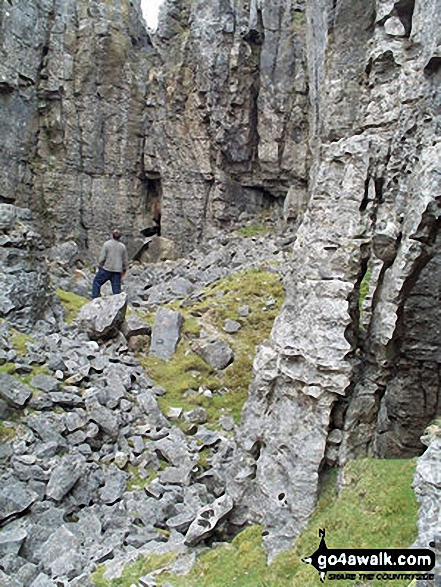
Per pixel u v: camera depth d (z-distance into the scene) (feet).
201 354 39.19
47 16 67.77
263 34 69.31
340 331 19.12
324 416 18.99
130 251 70.90
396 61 27.22
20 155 64.75
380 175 20.10
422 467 14.42
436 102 22.47
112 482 25.22
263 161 68.90
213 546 19.57
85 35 69.41
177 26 75.72
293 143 67.56
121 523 22.63
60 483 23.49
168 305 50.08
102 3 71.05
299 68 67.56
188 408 33.35
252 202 71.82
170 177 71.61
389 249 19.71
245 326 43.29
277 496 19.40
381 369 19.63
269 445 20.30
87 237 69.31
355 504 17.29
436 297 22.99
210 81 69.05
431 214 18.28
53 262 58.75
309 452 18.89
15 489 22.77
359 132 31.50
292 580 16.06
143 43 77.10
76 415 27.91
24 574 19.15
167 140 71.77
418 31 25.81
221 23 69.41
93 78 69.51
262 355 21.18
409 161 20.29
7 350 31.22
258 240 64.44
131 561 19.48
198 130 71.05
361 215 19.89
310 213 21.08
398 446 23.39
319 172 21.40
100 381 31.68
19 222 38.34
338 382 18.85
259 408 21.04
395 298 19.20
